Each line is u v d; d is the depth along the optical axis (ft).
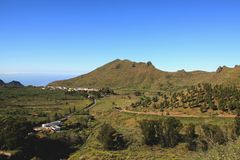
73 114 578.66
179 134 314.14
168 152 280.92
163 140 306.55
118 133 352.49
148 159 255.70
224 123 348.79
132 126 424.87
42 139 352.90
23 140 328.29
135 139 335.47
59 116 537.65
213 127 264.31
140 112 491.72
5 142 309.63
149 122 323.78
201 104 431.43
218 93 439.22
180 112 429.38
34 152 322.96
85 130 431.43
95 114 573.33
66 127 438.40
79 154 312.09
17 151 303.68
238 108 379.96
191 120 390.42
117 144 320.91
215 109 401.90
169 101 490.90
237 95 410.52
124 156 275.18
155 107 485.15
